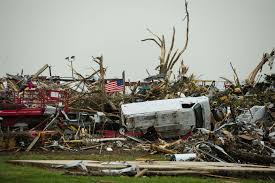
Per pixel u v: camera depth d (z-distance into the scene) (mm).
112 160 25484
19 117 34594
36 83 44781
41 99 36031
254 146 30141
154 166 21297
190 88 49750
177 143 31453
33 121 35094
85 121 38281
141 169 20844
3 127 34062
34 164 21938
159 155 29625
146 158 27359
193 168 21375
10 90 37531
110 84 46344
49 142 31297
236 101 46719
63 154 28391
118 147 33062
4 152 28656
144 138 37094
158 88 45812
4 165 21453
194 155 26578
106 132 37969
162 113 37031
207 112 38219
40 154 27953
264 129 37281
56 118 35688
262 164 26625
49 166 21438
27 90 36031
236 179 20719
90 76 47281
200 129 34219
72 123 36594
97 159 25891
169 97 44344
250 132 34438
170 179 18875
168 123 37062
